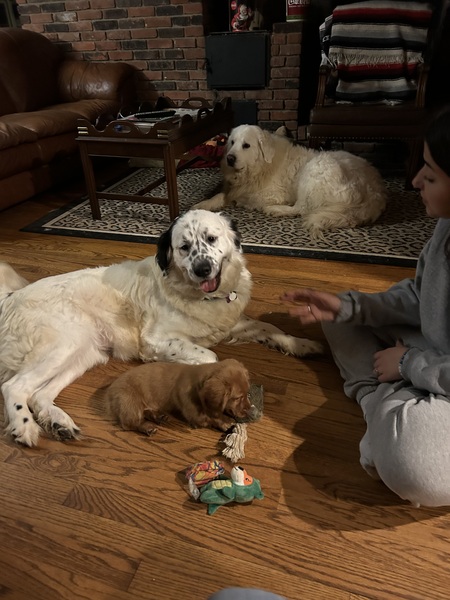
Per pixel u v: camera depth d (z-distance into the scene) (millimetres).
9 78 4309
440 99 3684
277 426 1543
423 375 1202
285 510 1258
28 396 1605
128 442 1512
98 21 5012
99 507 1288
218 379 1429
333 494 1298
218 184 4086
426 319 1339
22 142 3535
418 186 1176
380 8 3646
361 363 1605
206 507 1273
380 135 3488
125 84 4848
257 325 2006
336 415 1581
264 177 3504
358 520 1223
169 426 1568
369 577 1088
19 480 1386
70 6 5020
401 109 3406
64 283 1850
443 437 1074
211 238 1756
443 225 1267
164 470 1399
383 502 1270
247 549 1161
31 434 1507
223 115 3746
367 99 3795
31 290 1821
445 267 1244
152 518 1251
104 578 1109
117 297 1884
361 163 3234
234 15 4531
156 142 2934
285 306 2260
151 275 1905
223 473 1340
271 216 3387
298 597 1056
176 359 1801
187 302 1812
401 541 1166
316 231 2963
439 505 1140
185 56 4887
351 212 3039
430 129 1046
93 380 1830
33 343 1712
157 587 1086
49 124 3799
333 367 1826
